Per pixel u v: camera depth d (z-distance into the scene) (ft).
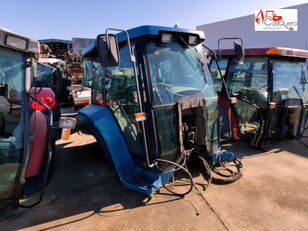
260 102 12.05
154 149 7.33
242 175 9.43
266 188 8.45
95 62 11.91
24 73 6.31
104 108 9.48
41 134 7.54
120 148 8.36
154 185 7.35
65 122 6.93
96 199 7.80
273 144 13.39
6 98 6.14
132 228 6.36
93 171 10.09
